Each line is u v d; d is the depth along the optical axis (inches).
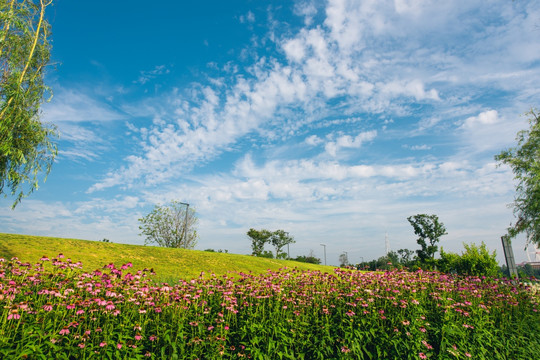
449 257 872.9
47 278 285.1
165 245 1203.9
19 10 435.8
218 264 722.2
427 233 1606.8
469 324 287.4
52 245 573.0
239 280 354.0
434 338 263.1
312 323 279.6
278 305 293.9
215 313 273.9
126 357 195.5
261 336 242.8
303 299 318.0
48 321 212.5
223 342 233.0
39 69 458.6
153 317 255.6
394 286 342.0
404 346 238.7
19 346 181.9
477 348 259.3
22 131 437.7
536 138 916.0
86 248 608.4
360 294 325.7
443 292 347.9
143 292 261.9
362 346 244.1
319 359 235.6
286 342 244.4
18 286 243.0
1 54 423.8
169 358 208.7
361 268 481.7
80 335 205.8
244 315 276.2
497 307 349.7
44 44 463.8
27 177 443.8
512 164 948.0
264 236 2134.6
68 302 240.5
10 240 547.2
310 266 992.9
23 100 422.6
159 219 1209.4
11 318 198.7
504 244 824.3
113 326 230.1
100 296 254.4
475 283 440.8
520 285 429.7
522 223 919.7
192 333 237.3
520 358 267.3
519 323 326.3
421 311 283.7
